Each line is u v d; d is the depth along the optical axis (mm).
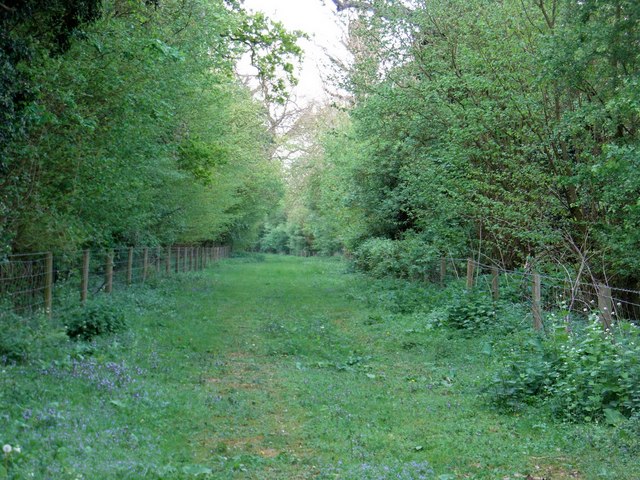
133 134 12258
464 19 15156
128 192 14062
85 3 9180
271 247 78438
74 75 10055
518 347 9461
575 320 10617
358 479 5125
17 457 4801
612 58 11477
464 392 8148
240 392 8094
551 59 11766
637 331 7391
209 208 28250
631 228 10438
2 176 9328
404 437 6391
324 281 26125
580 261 12281
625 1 10875
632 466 5398
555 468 5500
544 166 13305
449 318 12805
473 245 17172
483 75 14109
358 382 8820
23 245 10734
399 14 16516
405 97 16156
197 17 14633
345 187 25047
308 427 6707
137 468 5078
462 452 5898
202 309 16078
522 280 12914
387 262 21500
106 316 10992
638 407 6496
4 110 8070
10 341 8180
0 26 8000
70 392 7043
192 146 19000
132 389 7535
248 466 5539
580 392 6879
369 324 13914
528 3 13836
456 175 14664
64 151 10797
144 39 11195
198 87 16812
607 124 11484
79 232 11820
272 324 13555
